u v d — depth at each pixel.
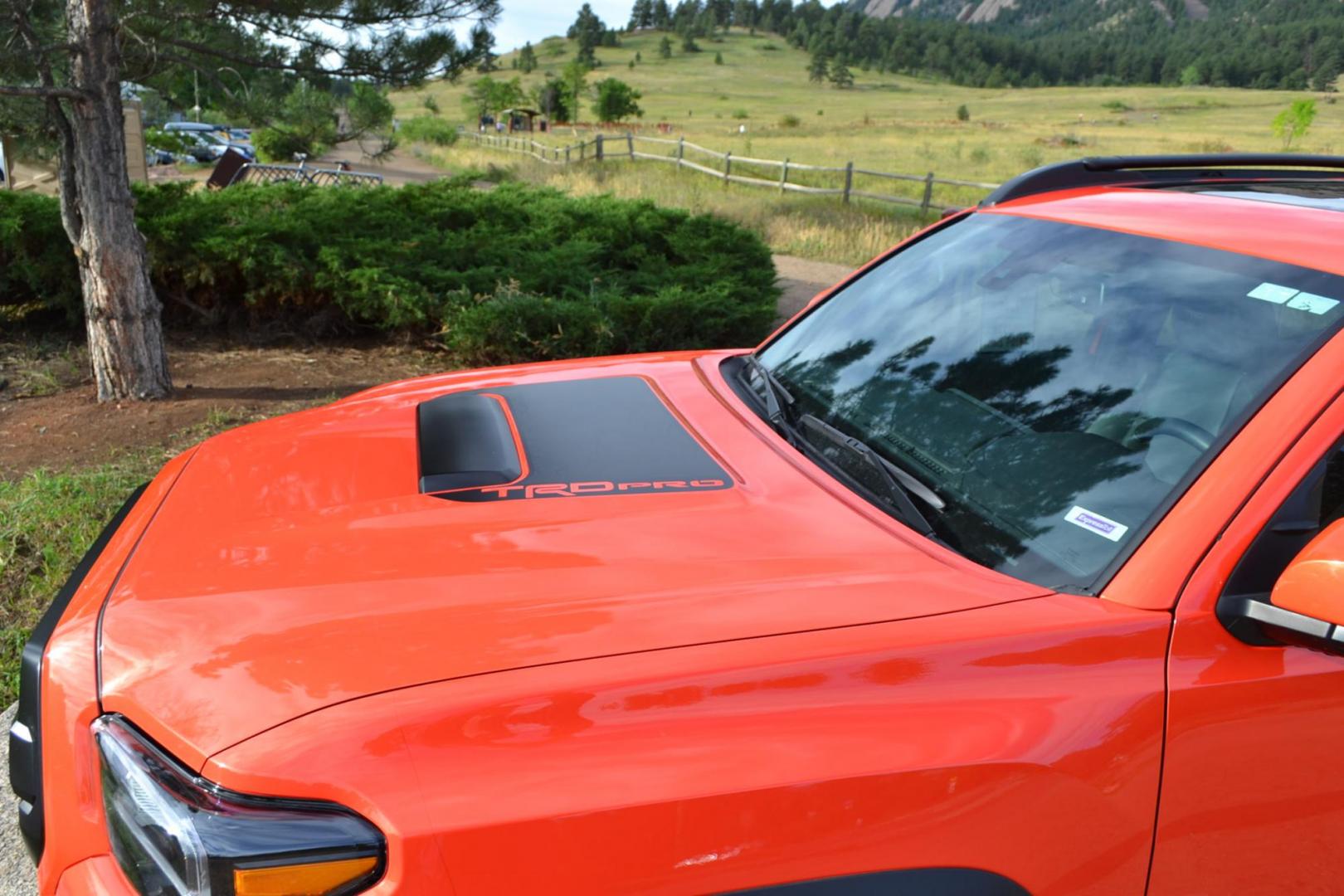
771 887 1.37
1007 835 1.45
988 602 1.63
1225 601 1.59
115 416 6.12
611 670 1.45
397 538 1.80
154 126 30.41
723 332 8.51
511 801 1.31
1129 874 1.55
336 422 2.45
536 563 1.70
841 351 2.64
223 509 1.97
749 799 1.36
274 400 6.61
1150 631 1.58
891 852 1.41
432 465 2.11
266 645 1.51
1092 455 1.90
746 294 9.03
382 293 7.83
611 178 24.22
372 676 1.43
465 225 10.17
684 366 2.87
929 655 1.52
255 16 6.75
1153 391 1.94
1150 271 2.16
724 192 22.23
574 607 1.57
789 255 15.28
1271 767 1.59
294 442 2.30
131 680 1.51
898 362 2.46
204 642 1.54
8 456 5.48
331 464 2.15
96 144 5.95
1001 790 1.44
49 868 1.54
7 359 7.31
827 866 1.39
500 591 1.62
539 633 1.51
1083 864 1.51
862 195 20.53
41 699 1.61
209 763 1.35
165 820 1.34
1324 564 1.44
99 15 5.78
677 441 2.25
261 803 1.31
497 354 7.78
